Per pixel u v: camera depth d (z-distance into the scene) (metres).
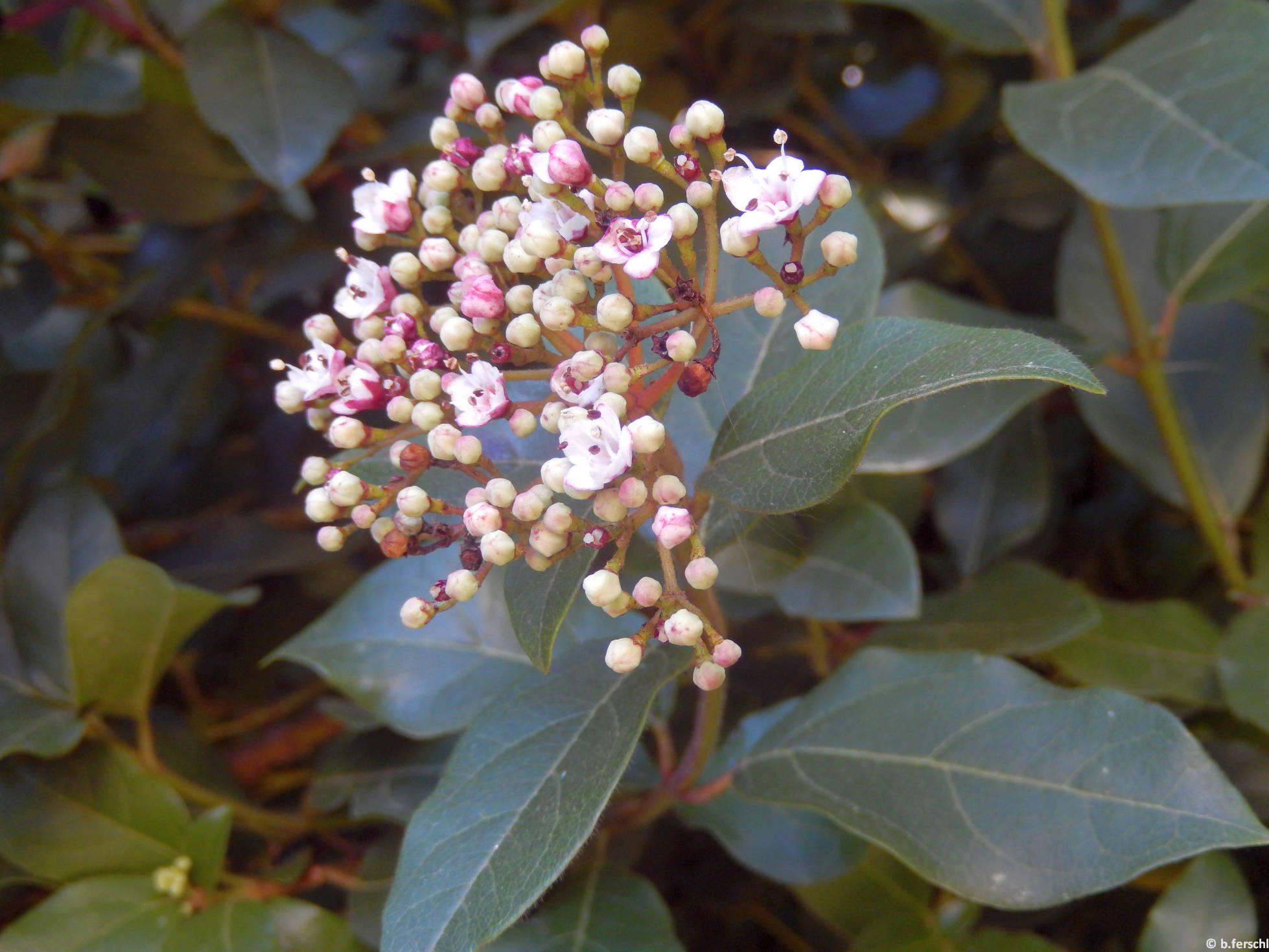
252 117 0.17
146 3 0.20
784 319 0.13
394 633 0.15
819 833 0.15
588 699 0.11
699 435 0.13
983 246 0.24
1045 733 0.12
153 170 0.20
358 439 0.11
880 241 0.13
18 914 0.16
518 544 0.10
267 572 0.20
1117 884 0.11
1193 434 0.18
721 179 0.10
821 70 0.25
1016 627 0.16
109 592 0.14
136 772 0.15
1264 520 0.17
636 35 0.22
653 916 0.13
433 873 0.10
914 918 0.15
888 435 0.16
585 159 0.10
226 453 0.27
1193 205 0.16
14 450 0.20
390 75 0.25
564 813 0.10
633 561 0.15
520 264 0.10
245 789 0.19
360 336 0.12
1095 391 0.08
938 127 0.24
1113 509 0.21
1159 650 0.16
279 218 0.22
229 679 0.23
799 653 0.19
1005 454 0.19
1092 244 0.19
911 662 0.13
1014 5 0.17
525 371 0.11
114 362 0.25
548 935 0.13
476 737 0.11
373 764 0.16
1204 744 0.15
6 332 0.23
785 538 0.14
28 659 0.16
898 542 0.15
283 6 0.20
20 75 0.22
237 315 0.23
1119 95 0.14
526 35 0.23
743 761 0.13
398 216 0.12
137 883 0.14
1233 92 0.14
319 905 0.17
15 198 0.23
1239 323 0.18
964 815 0.12
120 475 0.22
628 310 0.10
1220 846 0.11
